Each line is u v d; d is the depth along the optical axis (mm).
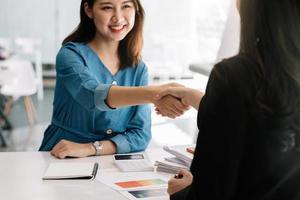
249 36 771
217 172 779
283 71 747
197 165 799
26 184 1317
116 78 1800
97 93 1523
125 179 1399
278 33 739
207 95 800
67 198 1223
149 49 5156
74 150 1594
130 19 1731
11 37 5590
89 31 1801
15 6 5523
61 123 1771
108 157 1634
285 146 768
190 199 826
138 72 1855
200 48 4906
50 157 1589
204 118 792
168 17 5129
